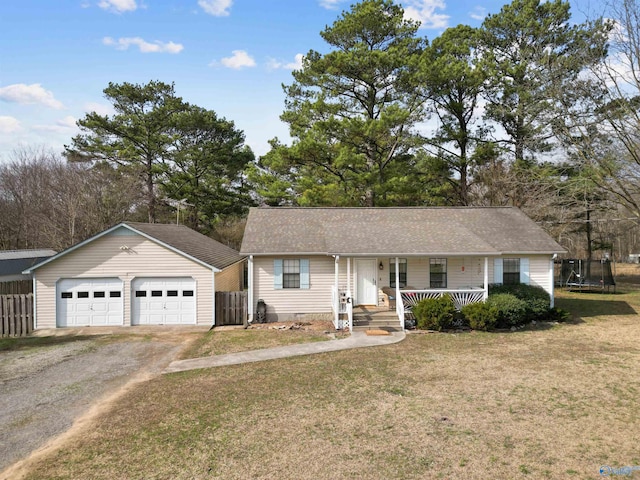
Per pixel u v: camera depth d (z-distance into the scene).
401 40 31.03
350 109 30.92
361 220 22.33
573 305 23.47
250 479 6.93
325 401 10.20
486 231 21.33
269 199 38.12
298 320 19.95
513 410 9.52
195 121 37.56
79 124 36.59
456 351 14.55
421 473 7.03
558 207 28.05
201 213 41.31
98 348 15.88
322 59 29.81
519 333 17.23
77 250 19.56
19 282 25.62
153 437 8.46
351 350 14.85
